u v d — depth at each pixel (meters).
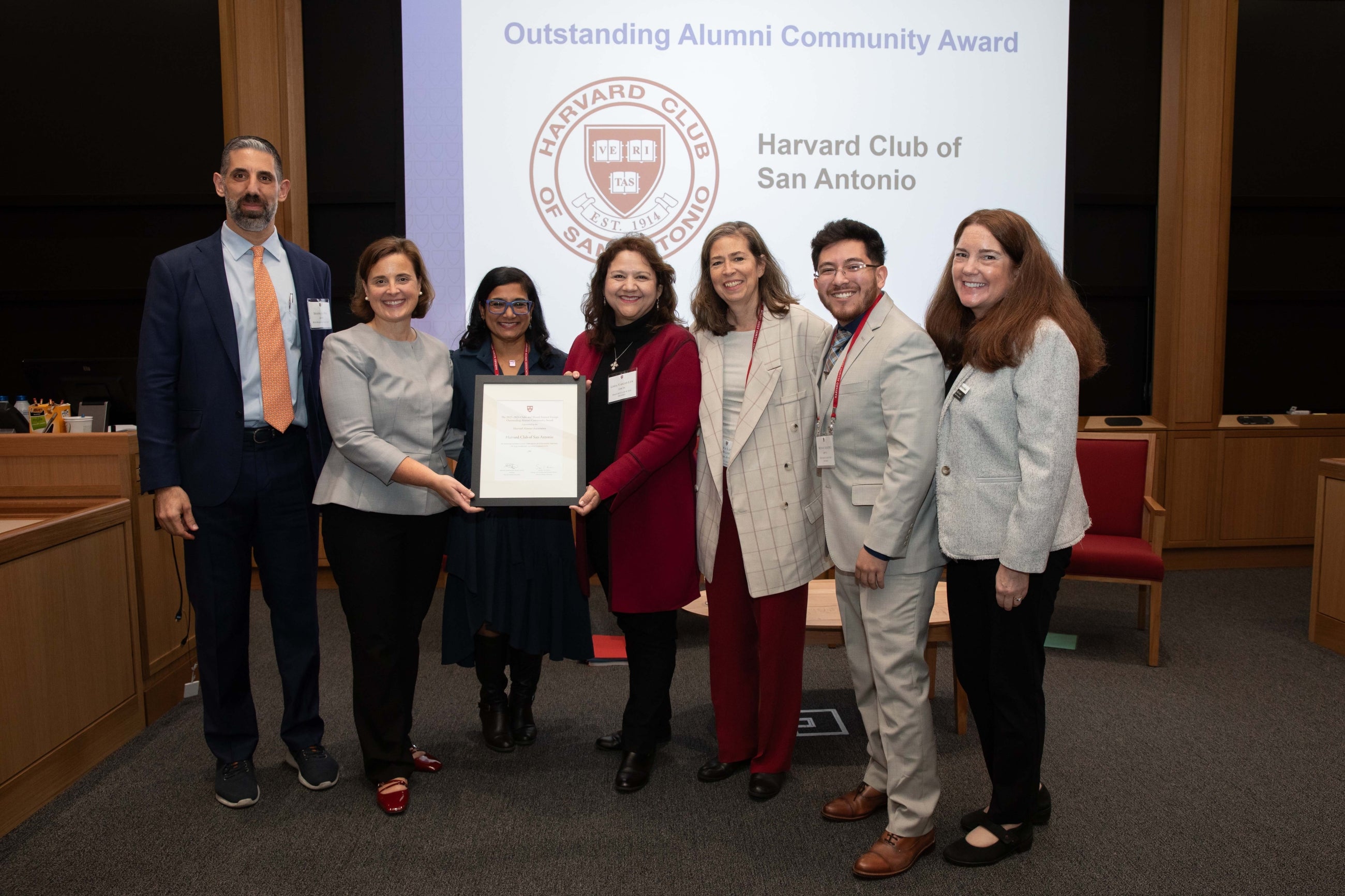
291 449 2.14
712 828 2.00
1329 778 2.25
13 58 4.38
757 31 4.27
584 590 2.34
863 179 4.35
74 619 2.32
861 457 1.85
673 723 2.67
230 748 2.16
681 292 4.33
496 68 4.22
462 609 2.38
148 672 2.71
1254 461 4.70
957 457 1.75
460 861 1.86
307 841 1.95
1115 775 2.28
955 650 1.86
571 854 1.89
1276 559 4.79
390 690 2.11
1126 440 3.55
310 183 4.50
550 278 4.30
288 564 2.17
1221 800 2.13
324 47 4.43
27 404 3.52
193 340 2.01
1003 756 1.79
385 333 2.14
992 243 1.71
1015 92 4.38
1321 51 4.80
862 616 1.90
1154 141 4.75
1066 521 1.74
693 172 4.30
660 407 2.07
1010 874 1.80
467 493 1.99
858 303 1.86
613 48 4.24
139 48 4.41
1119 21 4.68
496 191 4.27
